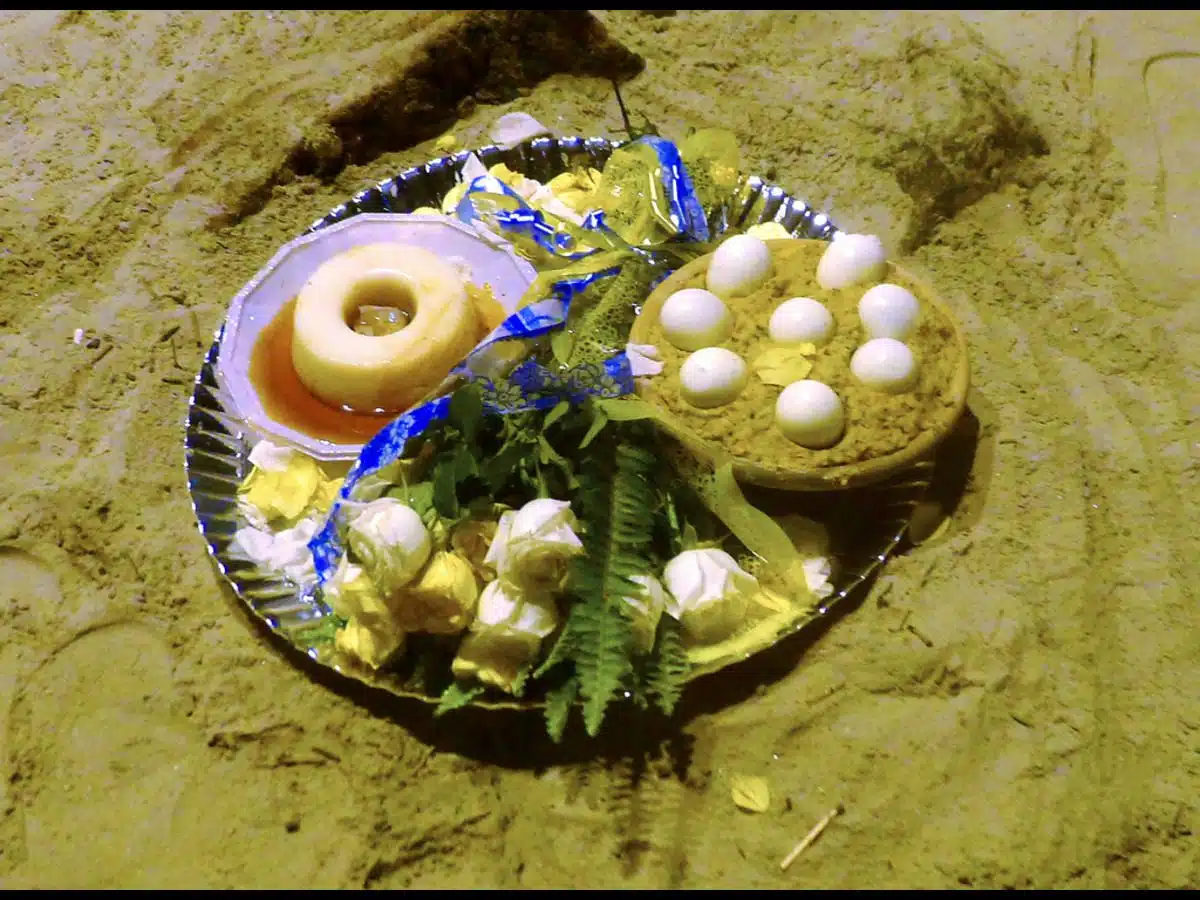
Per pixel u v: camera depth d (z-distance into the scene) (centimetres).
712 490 82
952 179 113
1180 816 81
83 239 110
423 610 79
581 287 90
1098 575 90
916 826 81
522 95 124
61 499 95
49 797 83
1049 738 83
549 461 81
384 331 94
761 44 127
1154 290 106
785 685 85
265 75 120
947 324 86
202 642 88
